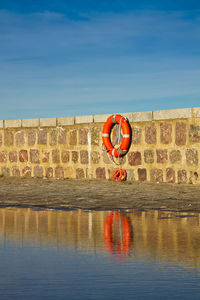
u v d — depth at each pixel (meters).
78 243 5.77
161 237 6.19
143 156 17.16
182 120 16.22
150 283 3.92
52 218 8.16
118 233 6.54
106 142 17.88
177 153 16.34
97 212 9.01
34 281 4.01
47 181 17.66
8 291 3.71
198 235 6.33
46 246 5.57
